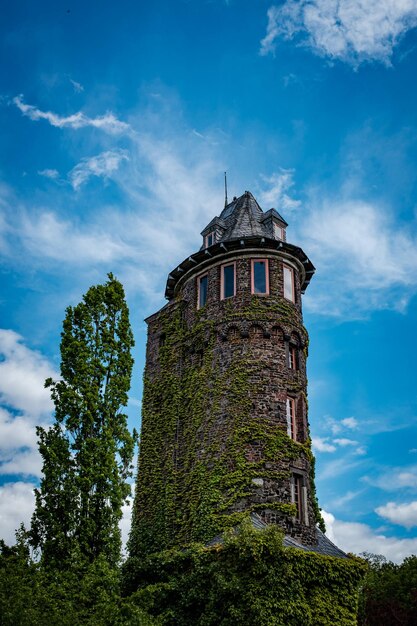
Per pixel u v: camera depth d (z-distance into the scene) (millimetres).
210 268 32469
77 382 24125
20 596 16344
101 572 20500
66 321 25469
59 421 23609
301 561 22484
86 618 18438
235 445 27484
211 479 27422
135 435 24734
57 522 21859
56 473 22500
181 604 22562
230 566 22125
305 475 27922
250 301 30406
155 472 30812
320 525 30141
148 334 35531
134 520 30531
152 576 24578
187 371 31703
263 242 31312
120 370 25469
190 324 32406
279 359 29516
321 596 22719
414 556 47281
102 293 26516
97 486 22812
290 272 32188
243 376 28859
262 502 26078
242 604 21062
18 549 19812
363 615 37312
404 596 40469
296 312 31312
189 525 27672
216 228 34625
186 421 30547
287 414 28844
